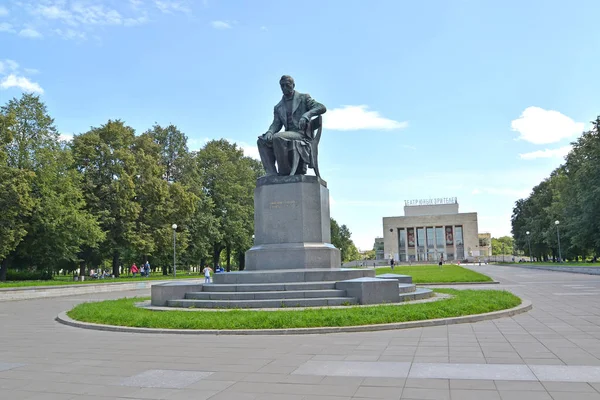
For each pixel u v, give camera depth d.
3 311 20.25
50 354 9.68
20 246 42.78
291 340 10.52
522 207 102.38
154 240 50.28
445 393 6.13
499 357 8.23
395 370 7.46
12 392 6.78
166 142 59.12
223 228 60.72
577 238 56.00
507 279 36.25
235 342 10.46
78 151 47.19
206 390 6.64
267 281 17.16
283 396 6.24
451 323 12.38
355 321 11.87
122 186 46.66
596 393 5.95
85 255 50.28
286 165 19.42
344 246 132.00
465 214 129.88
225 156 62.59
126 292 33.50
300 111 20.30
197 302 15.86
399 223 134.38
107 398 6.39
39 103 42.75
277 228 18.77
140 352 9.64
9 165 40.12
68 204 42.94
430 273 47.25
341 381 6.90
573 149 60.12
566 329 11.24
